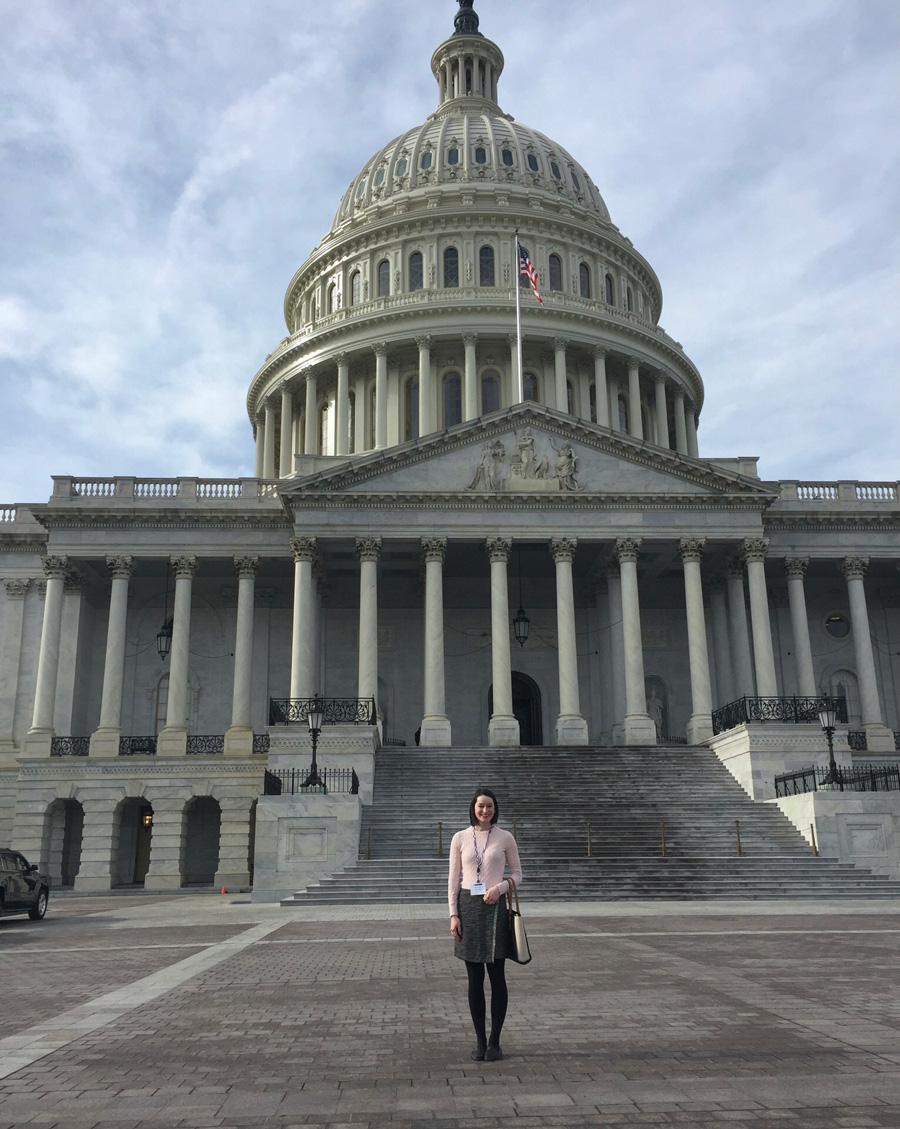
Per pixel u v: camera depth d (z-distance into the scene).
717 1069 8.41
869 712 52.75
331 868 32.88
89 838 47.62
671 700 57.66
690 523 50.59
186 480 54.72
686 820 37.69
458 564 56.06
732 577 52.78
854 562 54.47
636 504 50.56
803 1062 8.64
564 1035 9.92
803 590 54.06
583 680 57.84
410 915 25.75
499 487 50.38
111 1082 8.30
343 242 80.12
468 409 70.62
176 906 33.09
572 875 31.75
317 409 76.44
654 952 16.77
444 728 47.31
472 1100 7.54
